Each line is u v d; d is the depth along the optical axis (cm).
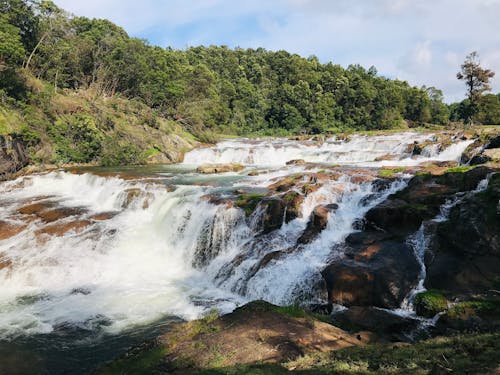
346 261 1254
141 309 1225
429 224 1291
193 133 5409
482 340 664
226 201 1744
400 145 3244
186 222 1778
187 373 709
